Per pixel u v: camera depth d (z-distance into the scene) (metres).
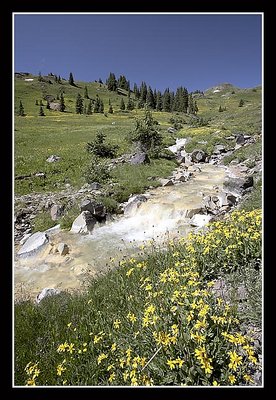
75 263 9.80
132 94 155.38
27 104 104.44
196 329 3.37
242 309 4.23
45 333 5.39
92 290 6.78
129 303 5.18
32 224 13.23
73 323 5.46
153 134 26.94
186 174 19.70
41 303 6.82
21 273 9.57
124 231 12.31
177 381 3.21
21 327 5.68
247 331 3.79
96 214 13.02
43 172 19.61
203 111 125.50
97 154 24.09
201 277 5.02
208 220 11.18
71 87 146.62
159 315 3.85
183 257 6.23
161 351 3.50
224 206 12.25
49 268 9.66
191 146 30.55
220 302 3.80
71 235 11.92
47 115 87.69
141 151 23.64
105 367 4.02
